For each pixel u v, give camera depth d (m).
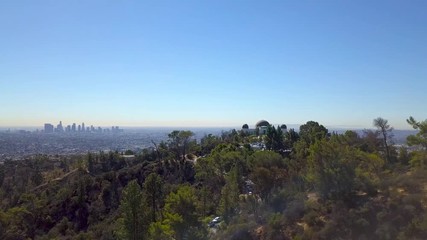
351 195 41.66
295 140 104.94
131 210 43.91
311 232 37.38
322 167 45.69
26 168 153.25
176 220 42.09
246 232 43.03
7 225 74.81
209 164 82.75
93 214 83.12
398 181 42.53
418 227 31.53
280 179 54.62
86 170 125.62
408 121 47.59
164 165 107.62
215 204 66.06
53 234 73.50
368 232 34.66
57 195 92.12
